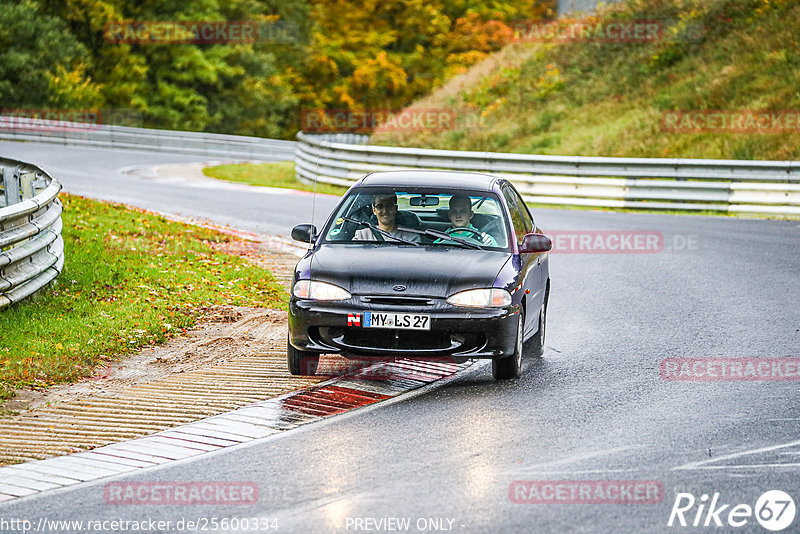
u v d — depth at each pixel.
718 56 129.25
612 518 20.41
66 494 22.23
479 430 26.73
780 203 79.50
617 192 85.50
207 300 44.12
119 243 55.16
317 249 33.06
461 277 30.97
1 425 27.67
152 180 104.25
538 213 80.56
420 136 141.38
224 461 24.38
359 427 27.12
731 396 30.19
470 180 35.47
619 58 143.25
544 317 37.38
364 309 30.45
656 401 29.64
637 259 58.62
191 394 30.72
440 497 21.61
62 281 44.50
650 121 116.94
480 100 149.00
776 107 109.56
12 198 54.31
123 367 34.16
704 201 83.38
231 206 80.69
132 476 23.39
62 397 30.45
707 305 45.00
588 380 32.28
